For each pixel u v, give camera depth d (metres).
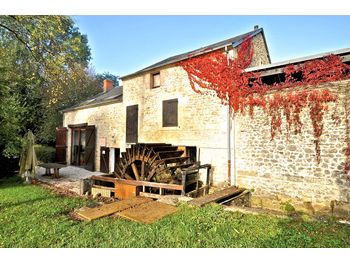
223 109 7.39
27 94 15.04
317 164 5.72
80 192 7.09
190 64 8.28
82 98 20.39
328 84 5.65
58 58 8.21
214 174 7.49
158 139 9.18
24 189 7.41
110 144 11.45
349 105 5.36
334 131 5.53
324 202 5.57
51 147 16.44
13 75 9.01
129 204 5.24
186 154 8.34
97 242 3.31
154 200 5.72
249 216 4.24
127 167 8.30
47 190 7.30
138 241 3.30
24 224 4.08
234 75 7.19
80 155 13.73
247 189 6.77
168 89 8.98
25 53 9.23
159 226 3.85
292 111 6.14
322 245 3.07
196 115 8.06
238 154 7.05
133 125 10.24
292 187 6.06
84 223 4.07
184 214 4.41
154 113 9.42
